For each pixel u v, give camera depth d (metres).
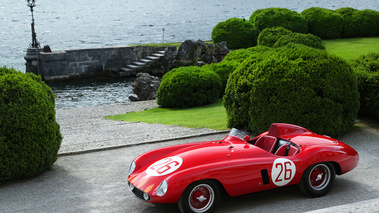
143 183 5.21
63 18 105.00
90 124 13.55
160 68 34.28
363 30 34.41
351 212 4.72
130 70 33.53
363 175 6.89
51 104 7.41
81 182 6.89
